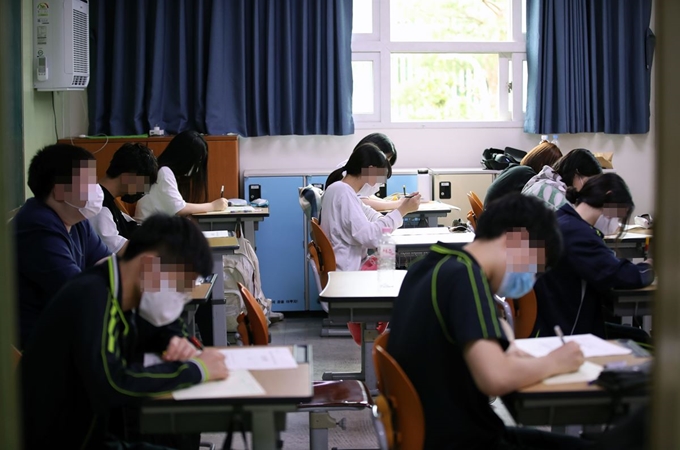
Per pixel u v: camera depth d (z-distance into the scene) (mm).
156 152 5547
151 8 5668
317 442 2619
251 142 6004
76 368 1859
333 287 3156
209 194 5684
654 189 1104
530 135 6277
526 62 6203
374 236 4125
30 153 4895
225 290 4750
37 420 1862
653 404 1111
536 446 2027
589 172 3699
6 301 1144
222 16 5723
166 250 1896
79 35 5020
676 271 1071
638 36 6047
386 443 1968
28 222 2711
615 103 6102
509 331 2309
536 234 1980
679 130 1059
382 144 4738
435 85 6273
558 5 5941
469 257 1970
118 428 2094
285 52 5785
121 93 5707
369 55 6137
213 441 3408
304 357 2162
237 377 1976
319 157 6062
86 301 1860
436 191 5863
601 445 1766
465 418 1942
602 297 3062
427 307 1958
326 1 5785
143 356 2090
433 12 6188
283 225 5719
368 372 3443
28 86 4855
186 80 5789
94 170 2791
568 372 1970
